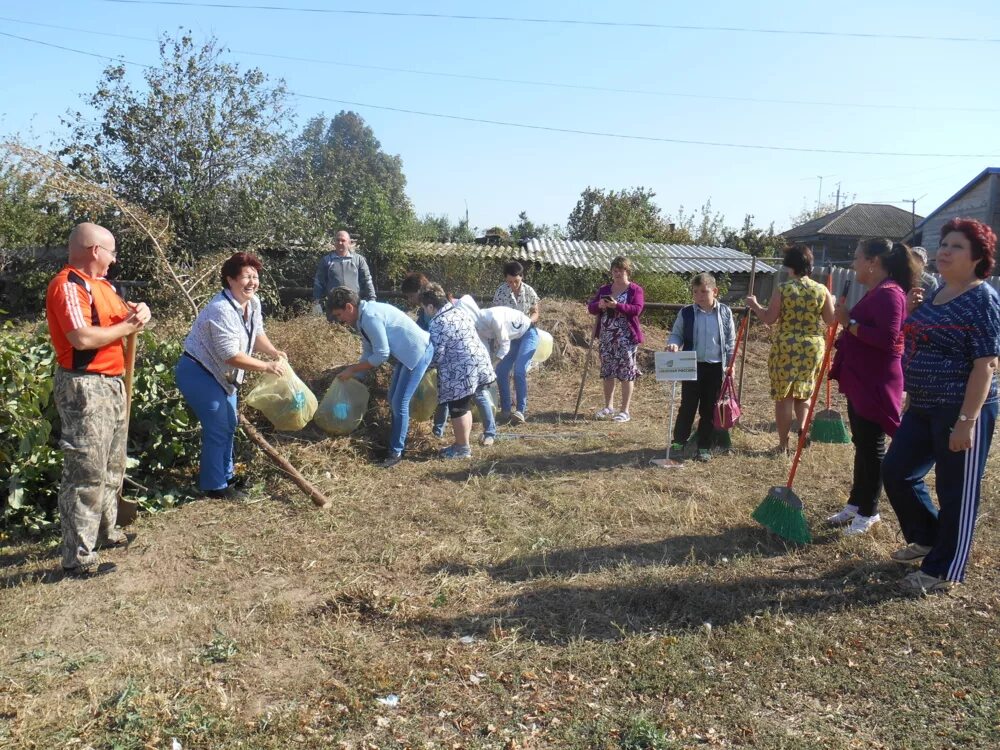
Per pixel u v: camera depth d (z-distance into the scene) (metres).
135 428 5.39
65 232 14.23
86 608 3.79
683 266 18.83
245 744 2.76
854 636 3.53
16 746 2.72
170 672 3.20
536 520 5.02
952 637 3.53
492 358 7.38
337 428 6.27
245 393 6.05
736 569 4.21
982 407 3.76
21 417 4.62
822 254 37.69
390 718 2.93
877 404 4.50
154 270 12.24
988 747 2.78
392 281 17.94
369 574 4.20
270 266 14.73
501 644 3.44
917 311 3.94
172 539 4.63
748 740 2.82
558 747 2.78
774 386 6.43
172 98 14.13
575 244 21.00
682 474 5.96
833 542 4.59
